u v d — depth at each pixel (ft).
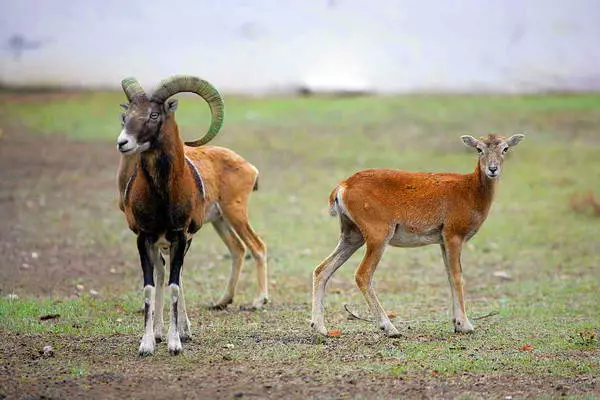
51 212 227.61
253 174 149.59
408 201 127.65
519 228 216.13
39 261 181.06
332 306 151.12
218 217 148.36
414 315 145.18
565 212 230.27
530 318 141.28
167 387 100.32
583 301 154.51
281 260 188.75
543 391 100.32
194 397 96.94
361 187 126.93
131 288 162.30
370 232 126.31
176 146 112.78
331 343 122.21
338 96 398.42
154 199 112.68
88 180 264.52
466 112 352.49
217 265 183.93
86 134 321.93
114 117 350.02
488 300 158.20
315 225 221.05
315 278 129.49
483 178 128.67
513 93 396.78
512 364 111.24
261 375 105.29
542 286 167.84
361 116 350.23
